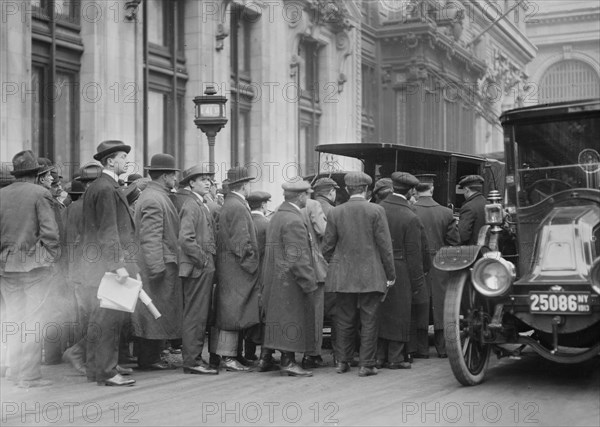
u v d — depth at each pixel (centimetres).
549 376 747
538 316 674
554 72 5138
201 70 1608
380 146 1044
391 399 654
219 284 798
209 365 806
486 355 732
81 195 873
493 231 716
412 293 833
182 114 1612
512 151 769
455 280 695
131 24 1400
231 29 1767
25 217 704
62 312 808
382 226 767
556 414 592
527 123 764
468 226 923
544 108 748
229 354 796
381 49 2553
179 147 1605
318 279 835
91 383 726
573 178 744
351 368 814
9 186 718
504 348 727
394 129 2533
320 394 677
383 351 819
